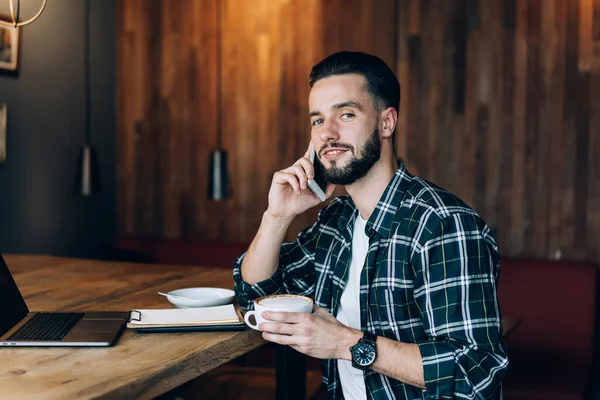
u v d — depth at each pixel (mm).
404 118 3744
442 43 3668
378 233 1561
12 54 3400
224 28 4066
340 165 1571
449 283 1432
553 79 3508
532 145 3557
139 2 4219
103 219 4230
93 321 1642
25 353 1401
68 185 3896
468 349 1382
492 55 3594
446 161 3693
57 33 3754
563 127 3502
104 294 2088
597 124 3445
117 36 4273
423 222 1490
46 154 3707
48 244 3752
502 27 3572
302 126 3951
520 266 3281
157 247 3965
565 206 3516
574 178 3496
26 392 1150
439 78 3684
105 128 4219
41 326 1589
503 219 3617
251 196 4074
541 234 3561
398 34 3738
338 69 1576
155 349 1443
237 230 4117
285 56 3957
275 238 1746
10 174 3441
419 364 1377
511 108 3578
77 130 3959
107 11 4199
